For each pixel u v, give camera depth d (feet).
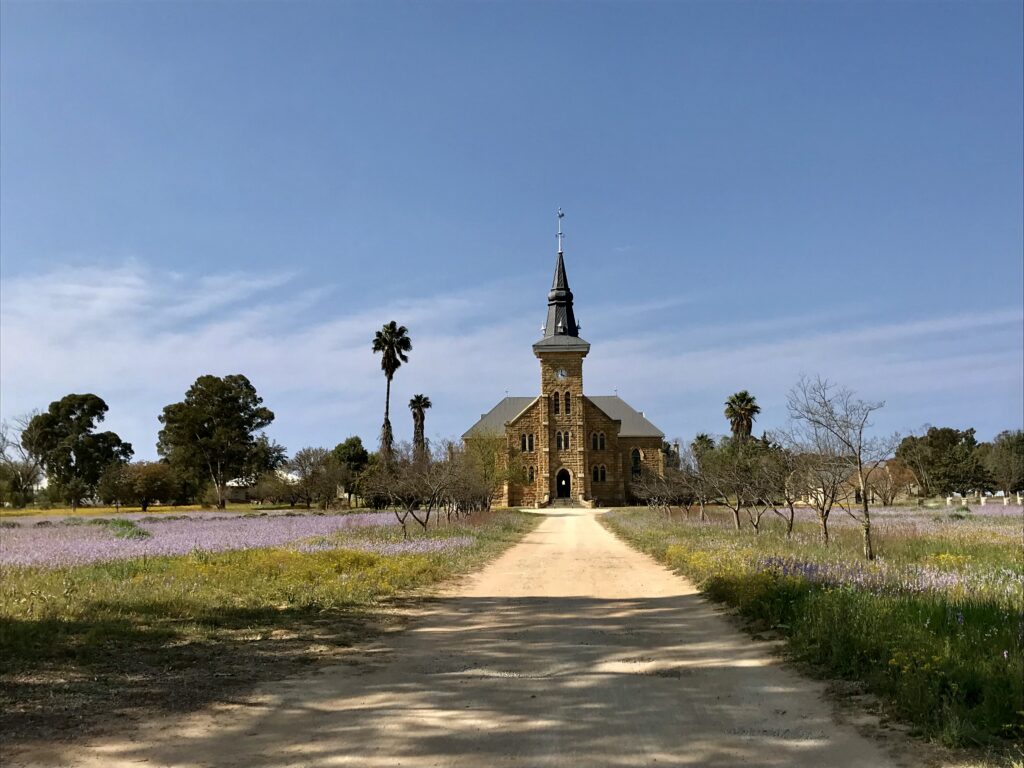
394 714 25.62
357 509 243.81
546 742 22.71
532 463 307.78
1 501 262.88
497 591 58.54
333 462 279.90
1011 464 277.85
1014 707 23.11
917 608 35.73
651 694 28.17
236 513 231.09
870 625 33.14
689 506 171.83
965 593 42.39
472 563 77.97
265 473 312.91
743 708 26.23
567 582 64.03
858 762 20.81
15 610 42.86
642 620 44.78
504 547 102.01
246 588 54.54
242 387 323.16
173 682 29.91
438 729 23.98
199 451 311.06
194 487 320.91
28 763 20.76
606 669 32.35
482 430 309.01
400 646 37.37
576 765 20.76
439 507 157.99
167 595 49.16
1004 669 25.98
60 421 332.80
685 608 49.03
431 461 154.61
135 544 91.61
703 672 31.68
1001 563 64.90
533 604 51.49
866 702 26.53
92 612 43.39
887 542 85.30
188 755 21.53
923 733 22.77
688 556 72.79
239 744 22.52
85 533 124.36
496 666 32.99
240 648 36.55
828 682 29.58
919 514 167.12
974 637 30.19
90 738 22.91
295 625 42.73
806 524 124.77
